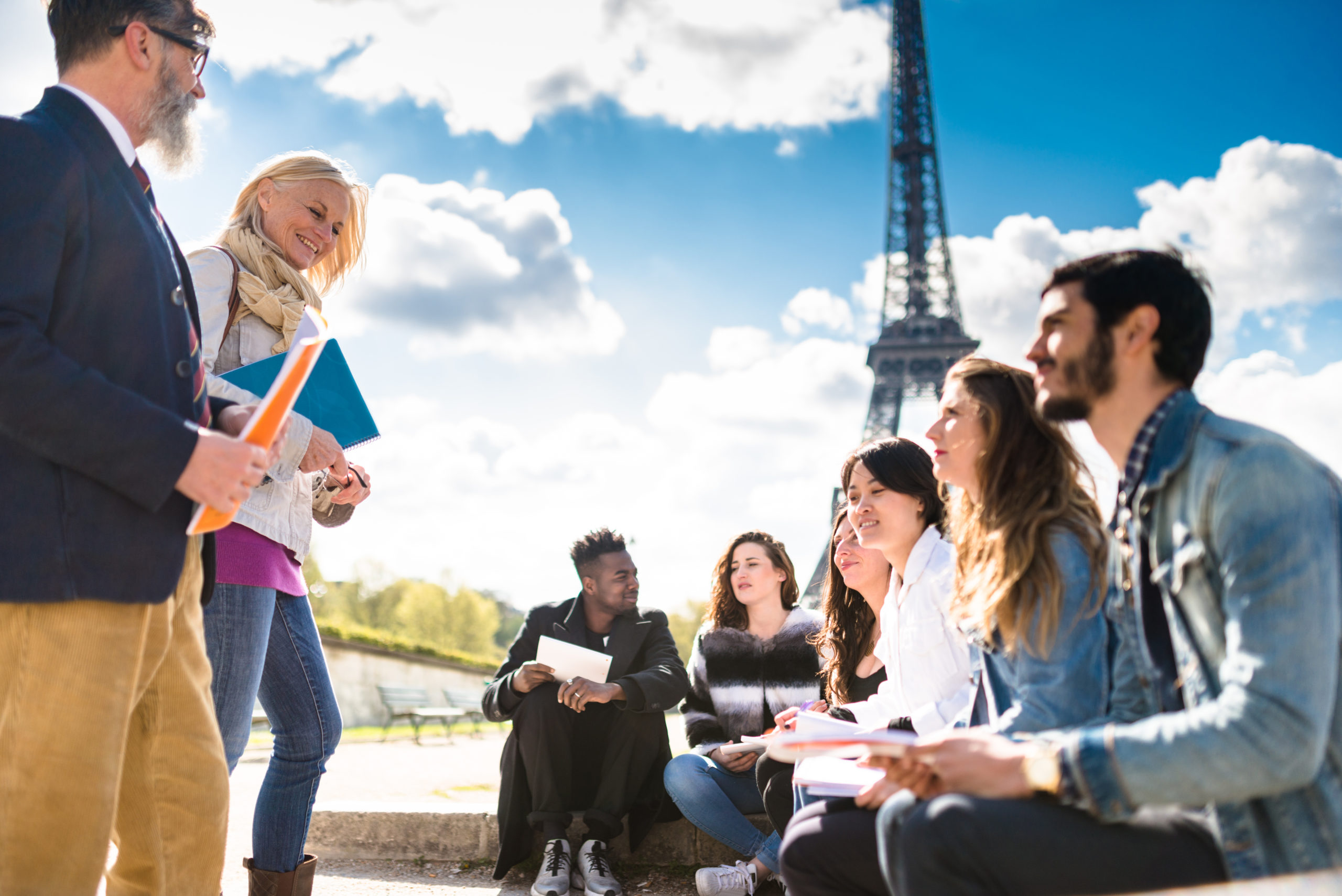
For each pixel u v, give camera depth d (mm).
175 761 2531
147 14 2434
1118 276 1969
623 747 4461
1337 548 1667
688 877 4512
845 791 2410
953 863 1837
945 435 2541
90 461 2104
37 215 2123
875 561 3697
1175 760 1660
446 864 4742
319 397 3490
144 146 2555
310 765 3498
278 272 3539
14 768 2117
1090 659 2119
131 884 2629
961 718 2602
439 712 17688
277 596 3490
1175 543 1857
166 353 2375
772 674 4566
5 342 2027
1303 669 1605
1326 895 1585
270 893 3420
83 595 2131
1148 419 1965
